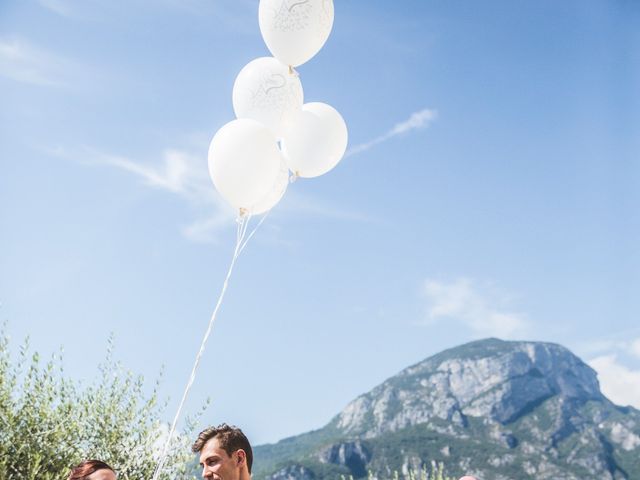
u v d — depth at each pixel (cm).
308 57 463
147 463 755
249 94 466
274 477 15112
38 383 730
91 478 237
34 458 680
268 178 443
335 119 484
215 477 257
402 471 15462
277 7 443
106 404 764
